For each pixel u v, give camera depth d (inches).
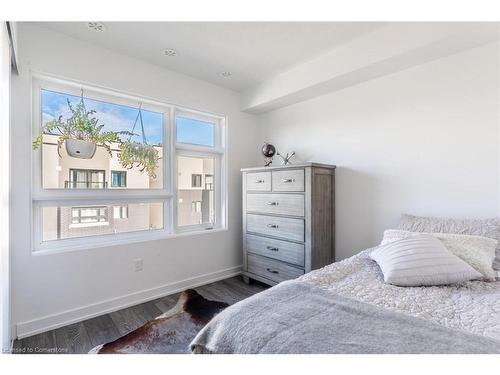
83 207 91.3
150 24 79.4
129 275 97.3
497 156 73.2
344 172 106.4
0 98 49.3
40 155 82.2
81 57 87.4
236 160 135.4
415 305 44.4
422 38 74.6
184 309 94.2
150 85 103.9
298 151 123.9
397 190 91.8
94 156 93.2
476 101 76.2
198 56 99.0
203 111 121.5
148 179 106.6
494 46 73.4
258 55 98.4
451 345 31.8
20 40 76.4
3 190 54.2
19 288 75.4
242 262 136.8
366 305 42.6
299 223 99.6
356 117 102.7
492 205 73.9
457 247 61.1
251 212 119.6
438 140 83.0
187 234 115.1
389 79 93.5
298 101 121.6
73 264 85.0
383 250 64.4
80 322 84.5
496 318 39.6
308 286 50.8
